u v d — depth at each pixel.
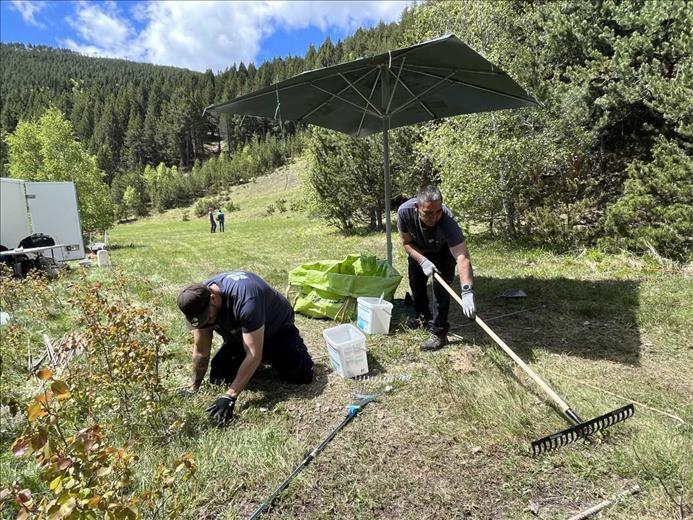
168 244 18.56
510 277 6.45
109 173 96.06
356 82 5.00
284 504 2.29
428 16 12.64
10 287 6.03
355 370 3.63
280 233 18.98
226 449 2.71
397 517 2.19
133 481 2.40
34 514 1.44
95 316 3.15
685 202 6.36
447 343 4.22
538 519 2.12
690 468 2.31
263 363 3.70
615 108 9.37
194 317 2.98
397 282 5.09
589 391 3.19
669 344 3.98
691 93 6.94
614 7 9.69
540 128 8.99
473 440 2.69
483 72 4.53
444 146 9.35
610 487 2.27
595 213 8.22
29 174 21.80
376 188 14.34
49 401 1.58
